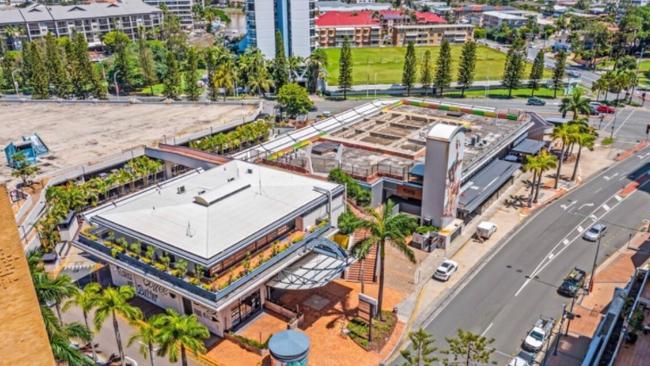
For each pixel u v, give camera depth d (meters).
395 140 94.44
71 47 146.25
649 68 189.12
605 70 188.12
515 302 58.41
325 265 57.41
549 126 101.88
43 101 127.75
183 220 54.22
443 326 54.59
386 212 52.50
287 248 54.12
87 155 90.81
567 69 189.62
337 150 86.12
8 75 160.25
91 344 48.41
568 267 65.25
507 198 85.44
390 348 51.38
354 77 181.75
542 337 51.06
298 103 127.31
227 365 48.28
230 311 52.09
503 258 67.44
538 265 65.75
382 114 109.31
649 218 77.50
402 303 58.38
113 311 44.75
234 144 100.81
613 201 83.44
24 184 79.69
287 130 120.06
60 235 70.06
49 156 90.75
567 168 98.00
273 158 84.50
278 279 55.19
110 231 56.09
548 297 59.19
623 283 61.47
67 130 105.94
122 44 166.50
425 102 113.56
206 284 48.56
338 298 58.88
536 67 151.00
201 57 192.00
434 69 171.75
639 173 94.44
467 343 42.44
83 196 74.44
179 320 41.81
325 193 60.97
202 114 115.69
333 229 61.94
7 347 24.83
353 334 52.59
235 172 65.44
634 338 42.03
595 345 43.56
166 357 48.47
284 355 43.69
